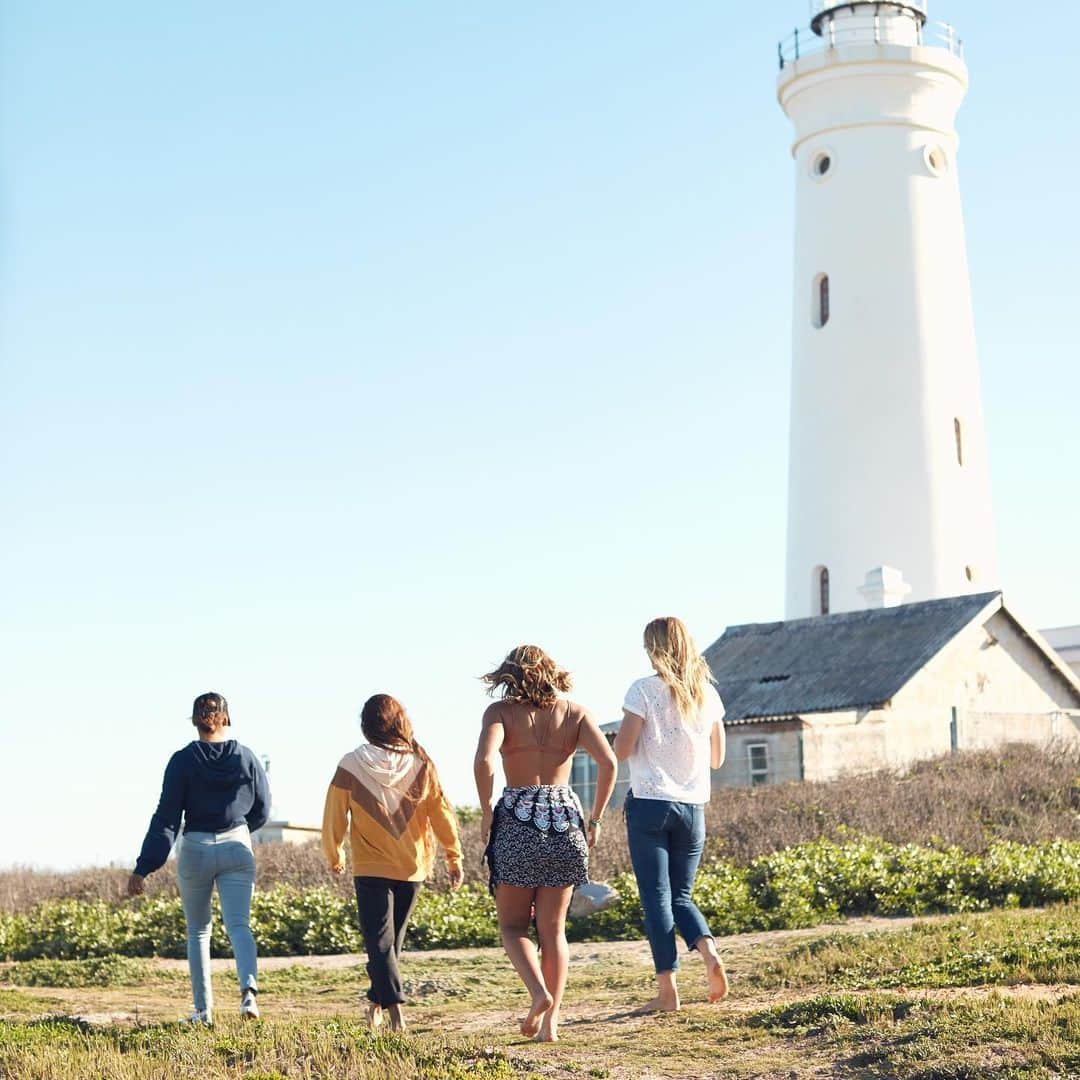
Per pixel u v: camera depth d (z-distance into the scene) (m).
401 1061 9.31
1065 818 23.59
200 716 11.20
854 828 21.47
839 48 41.94
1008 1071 8.50
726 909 17.38
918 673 34.66
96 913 20.25
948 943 12.66
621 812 23.69
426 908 18.09
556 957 10.37
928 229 41.81
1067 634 50.28
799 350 42.41
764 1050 9.64
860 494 40.62
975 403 41.94
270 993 14.55
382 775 10.79
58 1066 9.29
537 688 10.45
